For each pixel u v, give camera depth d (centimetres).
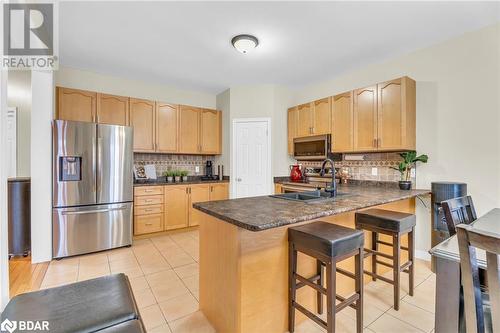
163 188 379
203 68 349
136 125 381
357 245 149
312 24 237
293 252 162
